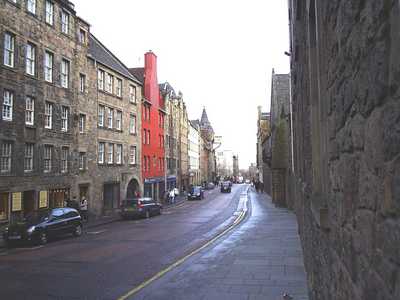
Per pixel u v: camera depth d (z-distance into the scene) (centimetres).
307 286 984
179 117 7588
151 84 5462
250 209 3978
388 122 203
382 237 218
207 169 12512
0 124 2484
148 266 1377
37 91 2877
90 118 3688
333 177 404
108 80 4119
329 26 385
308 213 839
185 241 1981
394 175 195
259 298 926
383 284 216
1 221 2467
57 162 3122
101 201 3847
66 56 3288
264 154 5712
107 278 1204
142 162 5009
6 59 2584
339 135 354
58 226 2208
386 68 201
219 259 1437
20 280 1202
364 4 238
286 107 3869
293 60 1241
